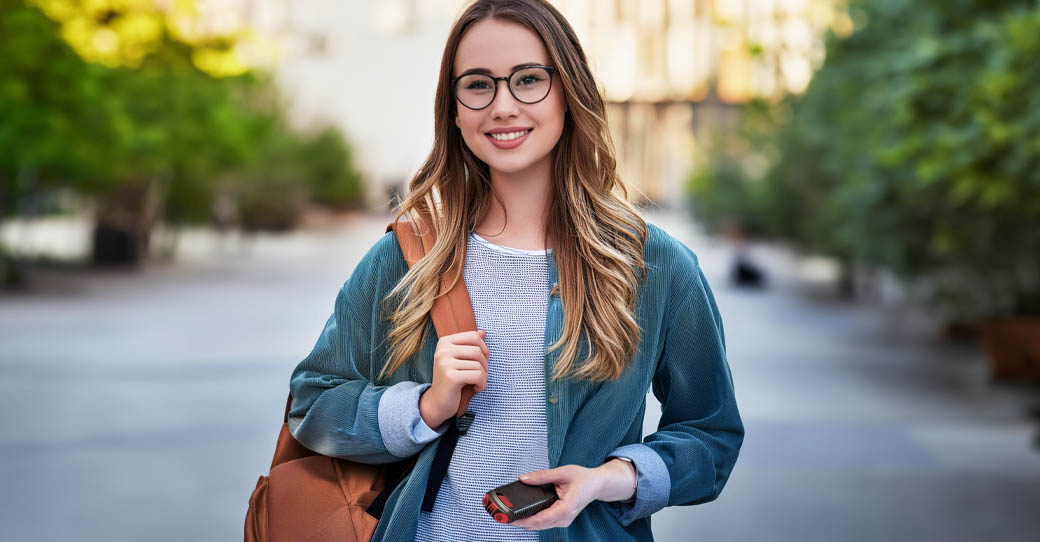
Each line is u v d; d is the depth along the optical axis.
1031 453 7.79
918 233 13.88
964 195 8.38
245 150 27.70
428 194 1.91
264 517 1.91
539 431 1.81
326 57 75.00
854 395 10.48
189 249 38.03
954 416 9.36
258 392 9.70
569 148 1.88
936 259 14.48
